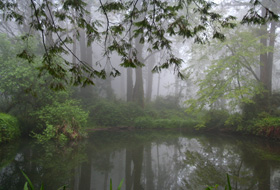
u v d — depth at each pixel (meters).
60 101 12.59
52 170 6.12
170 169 6.47
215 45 14.10
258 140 11.83
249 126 13.26
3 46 11.73
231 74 13.99
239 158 7.76
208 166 6.76
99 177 5.70
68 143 10.30
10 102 12.09
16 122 10.90
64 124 11.07
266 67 15.48
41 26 3.74
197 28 3.54
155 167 6.67
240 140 11.91
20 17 4.33
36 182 5.17
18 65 11.18
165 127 17.12
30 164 6.66
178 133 14.87
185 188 5.00
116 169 6.43
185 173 6.09
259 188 4.94
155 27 3.48
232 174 5.99
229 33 13.80
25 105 11.95
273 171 6.19
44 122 11.73
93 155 8.04
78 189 4.84
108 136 13.05
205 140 11.95
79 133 11.67
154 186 5.13
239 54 12.80
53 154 8.03
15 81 11.07
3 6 4.32
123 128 16.94
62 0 3.86
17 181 5.17
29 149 8.79
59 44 3.52
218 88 13.81
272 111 13.78
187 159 7.63
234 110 14.96
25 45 12.00
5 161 6.90
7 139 9.56
